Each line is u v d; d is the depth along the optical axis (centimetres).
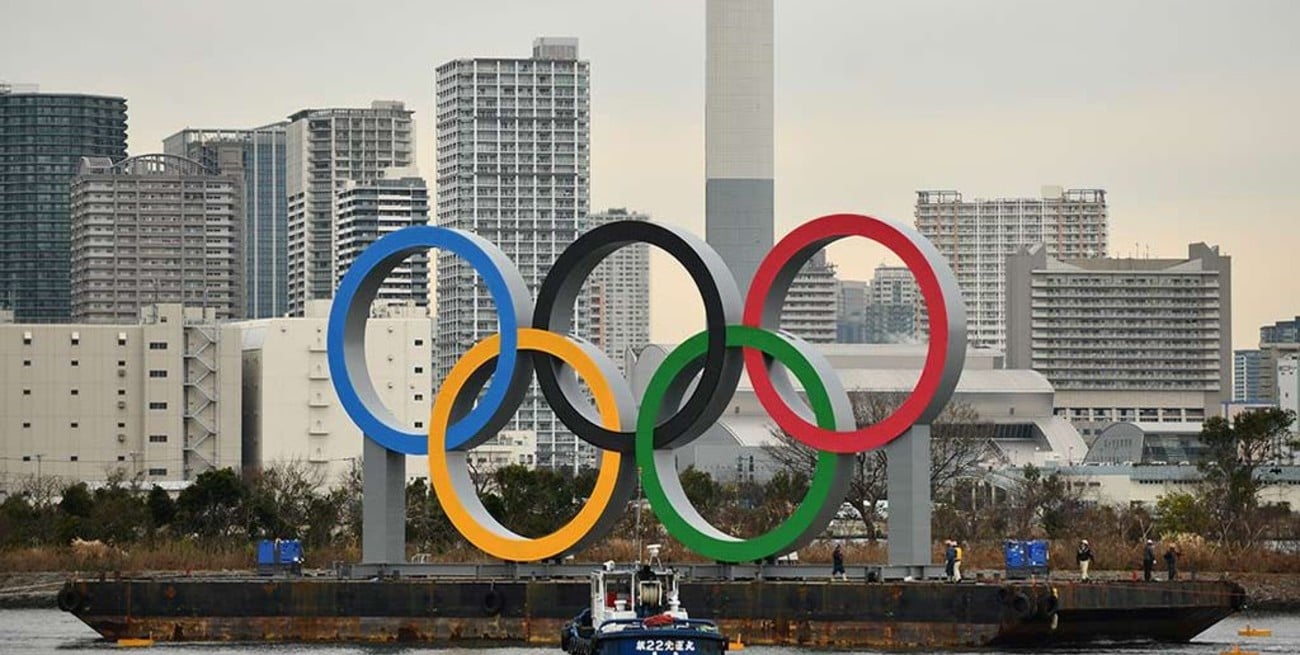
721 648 19962
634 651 19775
